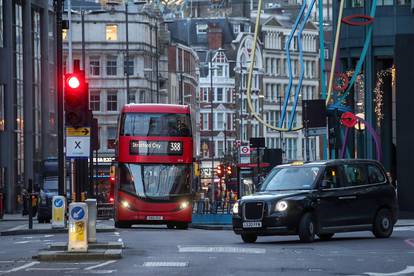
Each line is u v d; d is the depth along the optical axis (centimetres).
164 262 3656
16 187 13700
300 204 4978
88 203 4244
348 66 11475
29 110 14162
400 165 9369
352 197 5197
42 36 14950
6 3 13362
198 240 5369
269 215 4972
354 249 4425
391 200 5394
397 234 5869
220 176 15888
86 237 3884
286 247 4566
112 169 8544
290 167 5228
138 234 6500
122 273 3272
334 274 3259
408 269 3434
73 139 5288
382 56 11288
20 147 13938
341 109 9831
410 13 11125
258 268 3456
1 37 13238
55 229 7394
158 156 8025
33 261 3772
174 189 8006
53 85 15512
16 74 13812
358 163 5306
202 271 3338
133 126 8044
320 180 5103
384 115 11888
